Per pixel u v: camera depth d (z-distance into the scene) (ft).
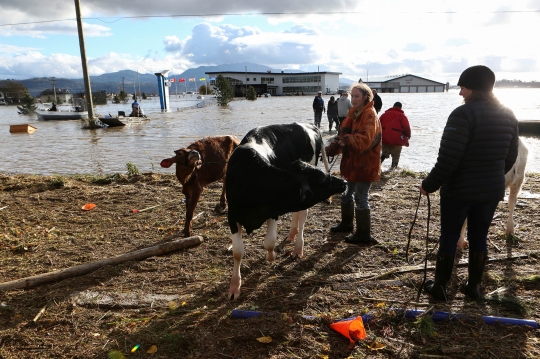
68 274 15.25
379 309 12.46
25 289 14.53
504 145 11.51
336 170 32.58
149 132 67.77
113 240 18.98
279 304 13.01
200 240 17.92
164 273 15.42
